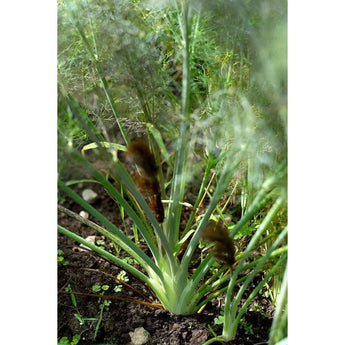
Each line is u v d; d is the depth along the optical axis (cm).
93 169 59
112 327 66
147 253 77
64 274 74
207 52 70
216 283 64
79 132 64
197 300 66
